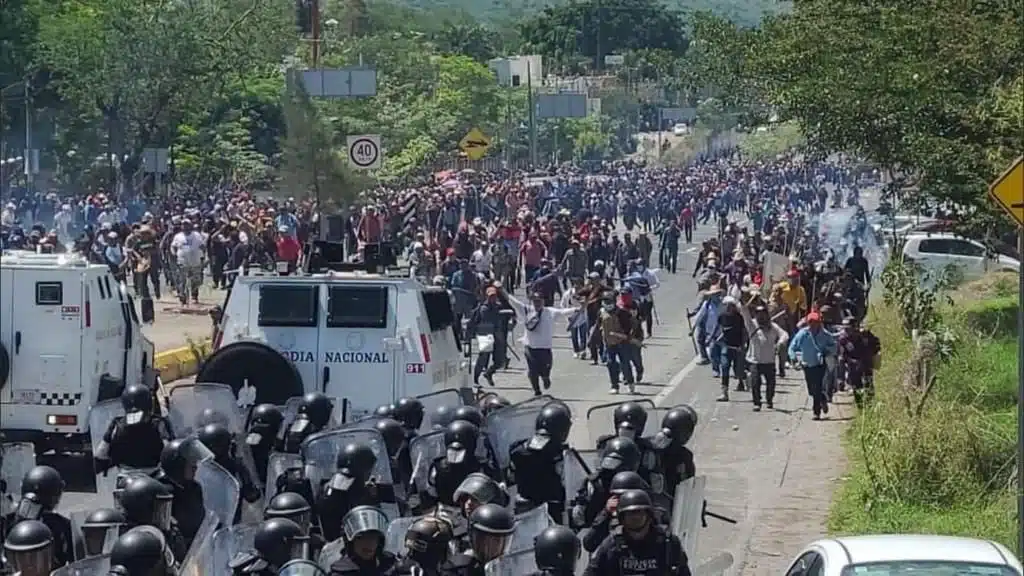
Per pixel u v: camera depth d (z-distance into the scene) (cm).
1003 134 2975
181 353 4500
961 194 3384
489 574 1331
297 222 6812
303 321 2648
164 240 6012
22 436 2928
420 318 2647
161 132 8731
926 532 2262
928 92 3130
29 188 7381
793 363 4225
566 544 1303
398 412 2030
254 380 2564
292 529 1352
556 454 1809
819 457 3175
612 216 11388
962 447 2580
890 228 7250
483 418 1983
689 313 4941
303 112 8356
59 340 2931
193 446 1688
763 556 2295
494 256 6456
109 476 2072
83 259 3070
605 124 18062
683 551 1404
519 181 11838
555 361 4888
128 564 1271
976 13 3036
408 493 1802
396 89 12288
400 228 7456
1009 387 3294
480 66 14800
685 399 4041
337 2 15938
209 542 1429
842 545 1448
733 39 4059
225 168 9731
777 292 4597
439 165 12706
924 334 3612
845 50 3372
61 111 8356
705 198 12781
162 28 8250
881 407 3091
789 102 3503
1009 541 2173
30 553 1344
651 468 1753
